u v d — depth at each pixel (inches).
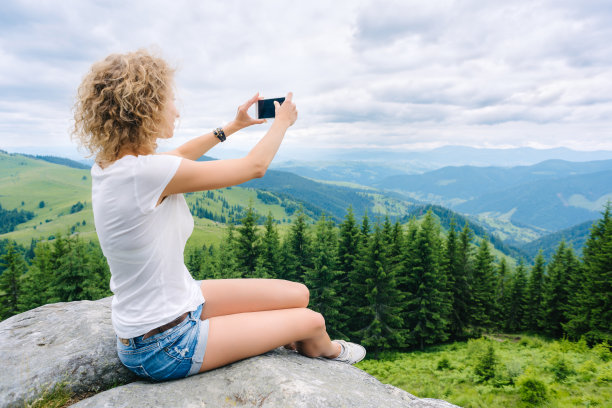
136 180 59.9
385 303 1234.6
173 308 71.8
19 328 122.4
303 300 97.0
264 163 70.2
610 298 1171.9
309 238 1424.7
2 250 5851.4
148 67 63.9
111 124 61.1
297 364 96.3
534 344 1007.6
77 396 91.8
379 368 887.1
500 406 516.4
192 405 74.3
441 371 779.4
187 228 73.0
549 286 1599.4
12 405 85.4
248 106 93.3
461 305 1498.5
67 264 1207.6
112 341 107.3
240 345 80.7
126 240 62.3
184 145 95.2
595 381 532.4
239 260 1323.8
